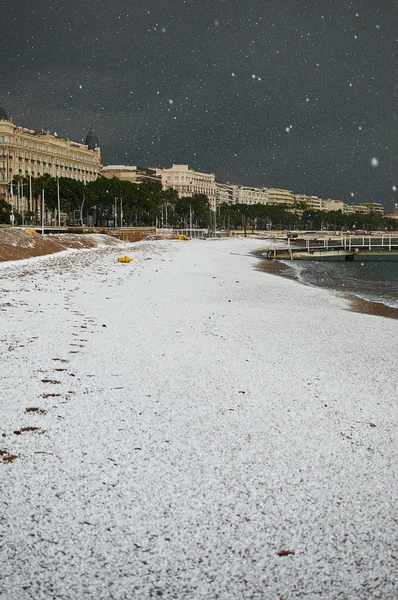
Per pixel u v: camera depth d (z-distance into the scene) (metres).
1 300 23.00
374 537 6.23
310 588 5.38
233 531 6.23
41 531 6.07
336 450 8.62
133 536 6.06
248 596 5.23
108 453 8.11
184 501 6.83
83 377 11.90
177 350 15.01
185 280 37.22
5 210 145.25
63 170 193.62
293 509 6.76
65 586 5.25
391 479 7.66
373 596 5.30
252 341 16.84
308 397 11.34
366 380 12.84
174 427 9.27
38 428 8.92
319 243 153.12
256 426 9.52
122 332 17.19
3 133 166.25
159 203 184.38
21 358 13.18
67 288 29.05
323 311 24.55
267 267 65.62
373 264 83.50
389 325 21.16
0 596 5.05
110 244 94.94
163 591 5.25
